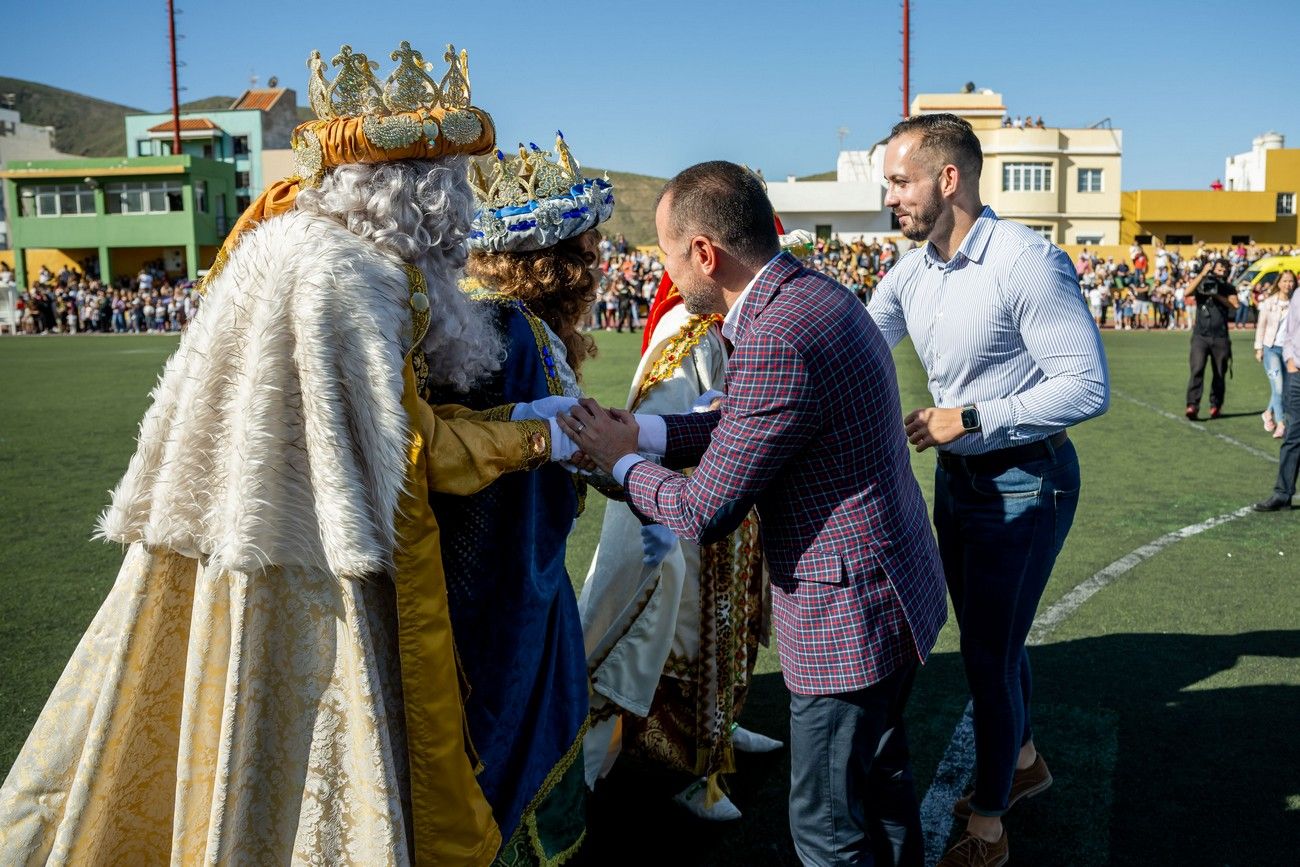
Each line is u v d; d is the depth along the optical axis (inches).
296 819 78.6
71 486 316.2
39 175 1887.3
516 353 96.8
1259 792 128.0
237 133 2206.0
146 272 1824.6
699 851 119.5
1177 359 749.9
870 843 93.1
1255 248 1476.4
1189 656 171.8
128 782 82.6
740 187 87.6
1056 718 149.0
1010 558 109.0
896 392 89.9
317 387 74.7
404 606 77.6
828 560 85.9
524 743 95.1
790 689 89.7
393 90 81.0
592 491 313.7
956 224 110.7
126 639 79.8
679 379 124.5
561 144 106.8
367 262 77.9
